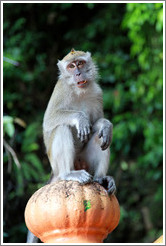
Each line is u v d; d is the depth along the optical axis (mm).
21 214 11297
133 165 13016
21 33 14242
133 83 12320
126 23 11938
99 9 14781
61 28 15094
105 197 4105
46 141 6375
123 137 12125
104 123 5750
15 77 13188
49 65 14461
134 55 13023
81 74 6594
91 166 6234
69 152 5754
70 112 6051
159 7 11586
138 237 12500
